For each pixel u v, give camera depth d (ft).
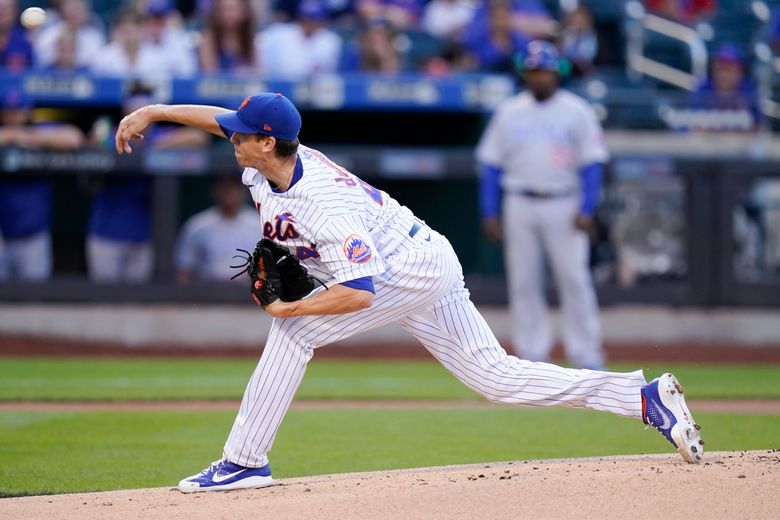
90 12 170.91
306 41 153.28
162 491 55.52
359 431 83.25
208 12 154.51
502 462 62.08
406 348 141.38
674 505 47.67
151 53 146.00
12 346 131.34
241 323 137.18
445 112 153.48
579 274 114.42
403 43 168.14
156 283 135.23
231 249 136.56
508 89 143.33
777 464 54.34
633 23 184.24
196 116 56.95
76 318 135.03
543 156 112.98
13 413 91.09
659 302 139.23
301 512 48.49
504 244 143.95
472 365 57.47
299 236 52.60
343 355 136.15
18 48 144.97
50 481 63.21
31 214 134.51
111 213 134.51
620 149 162.09
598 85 173.27
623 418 90.48
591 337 115.75
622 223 140.26
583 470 54.65
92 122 143.54
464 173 136.36
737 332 139.85
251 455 54.75
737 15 189.88
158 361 126.21
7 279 134.00
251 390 54.54
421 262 54.60
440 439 79.51
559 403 57.62
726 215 138.72
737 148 162.09
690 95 166.20
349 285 51.42
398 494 50.55
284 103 50.93
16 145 131.44
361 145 156.66
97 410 93.20
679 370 122.42
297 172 51.98
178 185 139.13
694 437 55.62
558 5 185.68
